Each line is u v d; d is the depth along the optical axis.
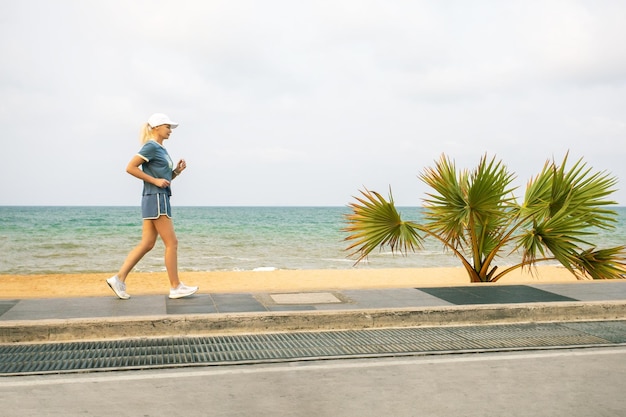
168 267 7.14
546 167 10.24
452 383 4.57
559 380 4.66
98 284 15.41
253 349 5.50
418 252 29.08
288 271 18.25
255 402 4.11
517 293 7.83
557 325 6.69
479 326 6.61
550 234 9.29
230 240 41.09
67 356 5.21
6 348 5.46
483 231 10.27
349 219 9.73
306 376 4.72
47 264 23.48
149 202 6.96
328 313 6.36
